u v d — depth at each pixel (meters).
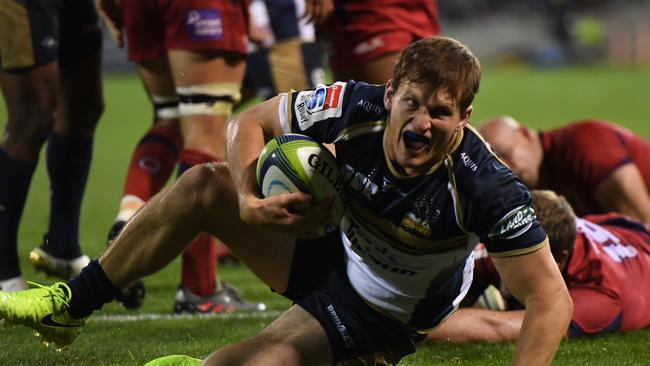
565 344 15.89
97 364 14.62
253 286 22.33
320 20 20.89
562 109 69.94
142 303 19.44
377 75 21.45
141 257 12.89
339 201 11.49
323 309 12.28
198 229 12.75
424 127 10.54
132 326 17.56
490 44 122.62
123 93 84.94
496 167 11.18
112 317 18.47
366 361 12.60
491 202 11.04
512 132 20.58
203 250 18.89
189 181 12.52
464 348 15.52
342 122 11.66
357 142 11.52
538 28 122.62
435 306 12.42
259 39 31.05
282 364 11.62
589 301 16.25
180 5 18.44
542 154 20.72
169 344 16.06
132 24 20.23
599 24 121.38
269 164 11.34
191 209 12.52
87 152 20.44
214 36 18.48
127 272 13.02
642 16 121.62
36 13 17.94
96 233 29.50
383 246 11.78
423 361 14.77
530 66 118.75
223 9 18.59
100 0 21.56
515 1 124.81
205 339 16.52
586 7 120.12
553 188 20.86
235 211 12.45
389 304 12.21
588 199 20.64
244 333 17.00
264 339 11.89
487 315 15.87
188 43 18.50
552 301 11.03
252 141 12.00
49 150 20.25
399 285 12.05
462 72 10.52
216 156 18.70
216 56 18.62
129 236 12.87
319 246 12.67
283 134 12.03
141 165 20.05
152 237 12.76
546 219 15.91
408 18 21.52
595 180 20.30
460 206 11.21
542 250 11.14
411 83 10.55
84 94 20.14
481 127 20.92
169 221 12.62
